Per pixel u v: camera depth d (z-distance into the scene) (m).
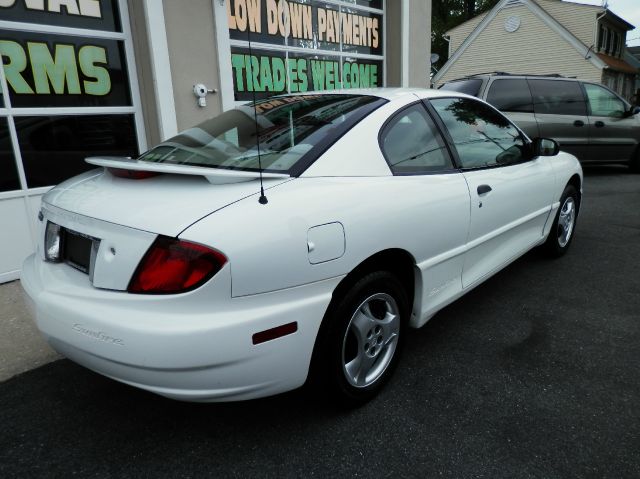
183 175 2.10
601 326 3.20
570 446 2.10
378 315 2.41
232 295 1.75
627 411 2.33
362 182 2.23
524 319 3.32
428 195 2.50
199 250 1.69
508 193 3.23
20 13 4.22
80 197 2.11
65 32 4.46
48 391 2.54
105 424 2.28
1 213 4.14
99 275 1.84
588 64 23.25
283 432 2.20
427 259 2.55
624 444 2.11
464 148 2.98
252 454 2.07
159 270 1.71
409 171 2.51
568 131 8.84
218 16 5.24
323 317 2.04
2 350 2.95
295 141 2.31
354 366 2.28
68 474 1.97
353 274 2.17
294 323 1.90
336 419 2.28
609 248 4.87
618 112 9.44
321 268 1.97
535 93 8.64
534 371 2.68
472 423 2.25
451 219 2.66
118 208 1.89
